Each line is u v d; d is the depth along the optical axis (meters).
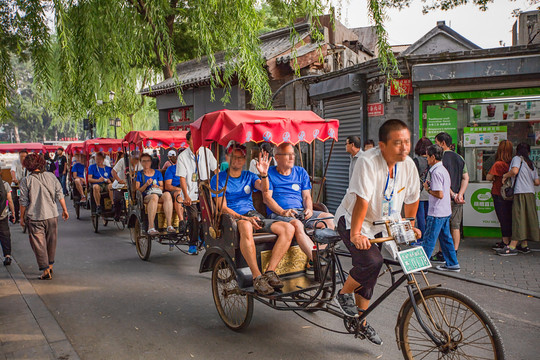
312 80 10.45
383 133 2.88
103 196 9.81
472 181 7.84
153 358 3.52
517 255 6.43
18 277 5.94
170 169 6.84
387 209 3.08
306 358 3.45
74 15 4.84
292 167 4.65
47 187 5.85
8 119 5.21
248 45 5.63
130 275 6.02
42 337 3.88
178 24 15.14
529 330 3.84
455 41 13.95
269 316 4.36
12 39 4.96
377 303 3.14
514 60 7.03
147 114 20.91
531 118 7.45
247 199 4.53
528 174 6.34
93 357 3.54
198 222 6.41
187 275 5.98
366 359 3.41
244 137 3.55
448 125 7.92
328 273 3.87
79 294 5.20
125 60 5.14
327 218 3.88
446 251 5.65
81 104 5.12
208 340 3.84
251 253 3.72
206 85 13.20
